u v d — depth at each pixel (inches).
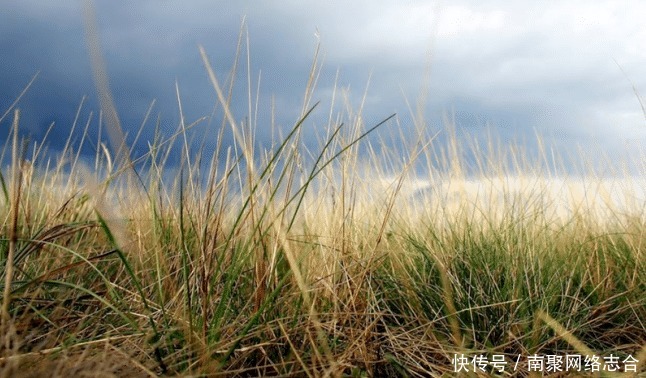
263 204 84.9
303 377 73.1
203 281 73.6
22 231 95.3
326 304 91.2
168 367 65.1
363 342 79.4
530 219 128.0
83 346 68.0
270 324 77.7
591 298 112.7
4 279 79.4
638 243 130.0
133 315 77.9
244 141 80.1
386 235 112.1
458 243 117.7
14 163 72.2
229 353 67.4
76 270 90.7
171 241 100.3
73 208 104.8
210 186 78.6
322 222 106.9
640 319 108.0
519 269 106.9
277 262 82.5
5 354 58.4
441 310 100.0
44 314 75.4
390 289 103.0
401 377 82.7
